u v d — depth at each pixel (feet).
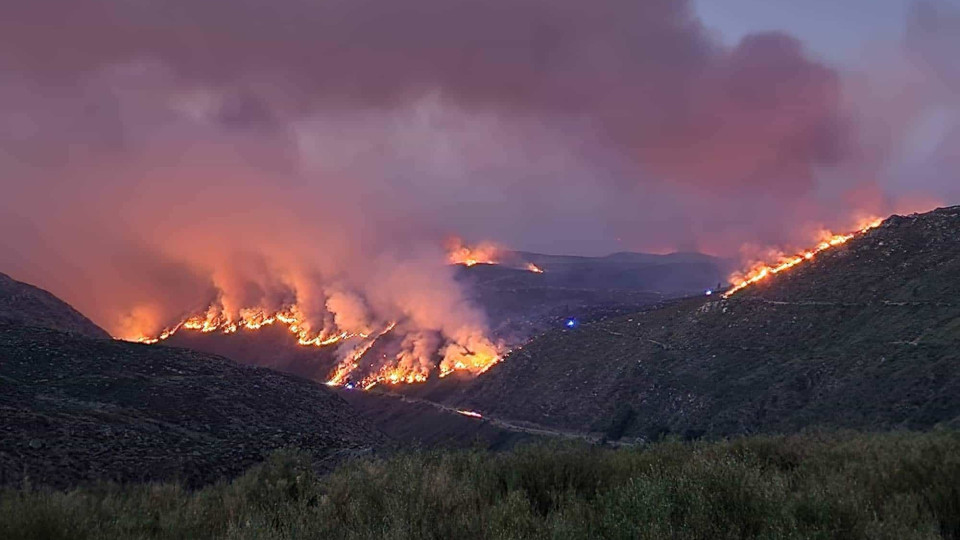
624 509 25.50
